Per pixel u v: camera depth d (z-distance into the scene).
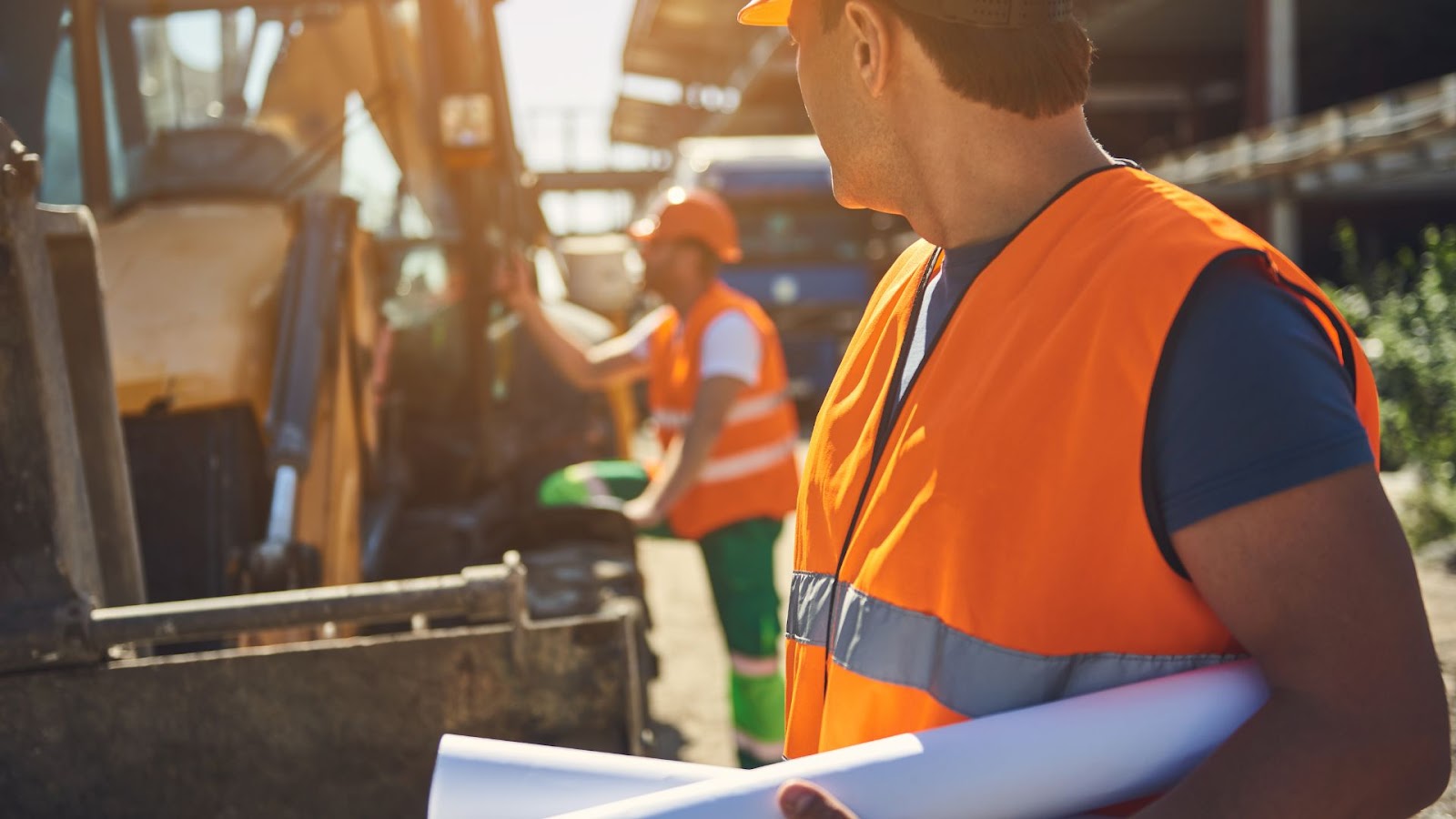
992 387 0.95
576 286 7.32
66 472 1.78
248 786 1.82
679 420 3.64
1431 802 0.82
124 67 3.59
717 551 3.31
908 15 1.04
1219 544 0.83
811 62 1.15
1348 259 8.51
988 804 0.89
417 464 4.11
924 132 1.07
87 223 1.99
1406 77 27.62
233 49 3.76
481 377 4.25
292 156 3.76
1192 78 28.92
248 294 2.77
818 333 15.27
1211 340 0.84
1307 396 0.81
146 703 1.79
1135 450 0.87
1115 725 0.89
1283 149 13.61
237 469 2.63
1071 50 1.03
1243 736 0.83
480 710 1.87
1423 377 6.45
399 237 4.20
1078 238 0.96
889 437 1.06
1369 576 0.80
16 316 1.71
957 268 1.07
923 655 0.98
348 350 2.96
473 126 3.91
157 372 2.56
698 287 3.52
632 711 1.88
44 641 1.73
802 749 1.18
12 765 1.77
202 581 2.59
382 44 3.92
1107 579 0.90
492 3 4.70
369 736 1.85
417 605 1.82
